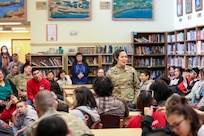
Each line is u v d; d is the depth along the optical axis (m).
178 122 2.19
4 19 10.61
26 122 4.62
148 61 10.91
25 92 7.25
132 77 5.38
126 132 3.65
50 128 1.76
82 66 10.09
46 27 10.78
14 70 8.09
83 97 3.92
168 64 10.78
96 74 10.66
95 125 3.89
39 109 2.88
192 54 9.05
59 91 8.56
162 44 10.99
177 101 2.77
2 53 11.26
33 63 10.55
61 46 10.84
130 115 4.68
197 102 7.23
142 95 3.70
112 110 4.44
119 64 5.35
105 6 10.92
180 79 8.51
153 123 3.55
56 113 2.83
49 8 10.77
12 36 15.74
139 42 10.80
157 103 4.21
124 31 10.98
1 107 6.54
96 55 10.74
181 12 10.44
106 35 10.94
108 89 4.48
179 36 9.89
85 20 10.88
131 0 10.95
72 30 10.86
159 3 11.05
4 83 6.88
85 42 10.90
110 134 3.57
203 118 2.26
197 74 8.25
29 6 10.73
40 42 10.79
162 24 11.06
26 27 12.89
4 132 4.10
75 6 10.84
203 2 8.93
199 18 9.16
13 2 10.62
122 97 5.10
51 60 10.61
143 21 11.02
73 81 10.04
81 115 3.80
